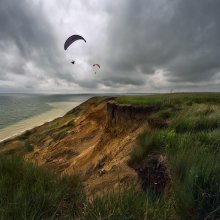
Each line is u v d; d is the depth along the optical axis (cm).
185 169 408
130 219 301
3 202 324
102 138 1917
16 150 2928
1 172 465
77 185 448
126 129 1720
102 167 1231
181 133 803
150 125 1161
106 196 359
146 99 2192
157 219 302
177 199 323
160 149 656
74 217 328
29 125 6038
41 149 2783
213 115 995
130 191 371
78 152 2159
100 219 286
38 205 314
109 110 2095
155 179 519
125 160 841
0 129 5519
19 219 286
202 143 607
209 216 271
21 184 386
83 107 5969
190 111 1207
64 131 3375
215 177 325
